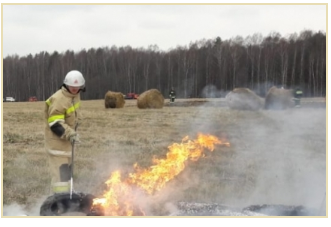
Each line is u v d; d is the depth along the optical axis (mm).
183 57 64688
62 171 7461
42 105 42156
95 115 25625
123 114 26969
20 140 15016
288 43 61844
